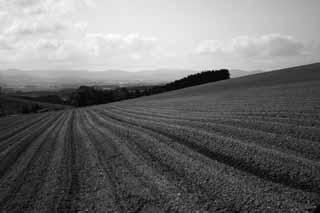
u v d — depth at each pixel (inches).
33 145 454.6
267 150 256.2
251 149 268.8
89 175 253.0
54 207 185.0
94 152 354.3
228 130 370.6
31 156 363.9
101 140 441.1
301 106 458.6
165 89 3969.0
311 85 829.2
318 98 518.9
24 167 306.7
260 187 178.7
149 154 310.3
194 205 163.6
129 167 266.1
